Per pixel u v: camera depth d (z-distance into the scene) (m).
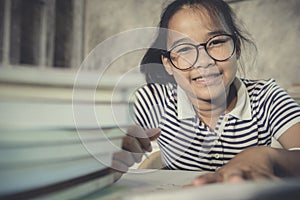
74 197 0.21
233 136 0.51
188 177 0.33
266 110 0.58
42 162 0.19
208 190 0.20
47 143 0.19
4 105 0.17
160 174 0.34
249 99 0.60
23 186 0.17
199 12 0.49
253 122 0.55
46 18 0.69
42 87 0.19
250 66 0.81
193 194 0.19
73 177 0.21
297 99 0.75
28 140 0.18
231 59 0.48
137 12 0.92
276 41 0.84
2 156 0.17
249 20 0.85
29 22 0.63
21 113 0.18
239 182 0.21
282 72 0.82
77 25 0.84
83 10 0.89
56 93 0.20
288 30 0.83
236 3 0.86
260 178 0.23
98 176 0.25
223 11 0.55
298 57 0.81
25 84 0.18
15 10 0.60
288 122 0.53
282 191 0.20
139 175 0.32
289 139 0.51
